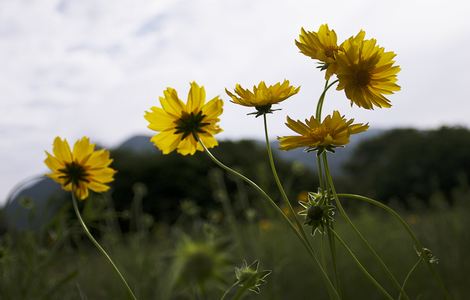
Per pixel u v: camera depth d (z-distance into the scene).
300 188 16.56
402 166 33.53
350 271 4.44
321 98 1.46
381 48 1.52
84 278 3.78
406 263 4.60
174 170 22.58
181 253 0.59
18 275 2.66
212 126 1.58
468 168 31.62
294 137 1.38
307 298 3.91
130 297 1.28
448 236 5.45
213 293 2.54
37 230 2.84
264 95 1.44
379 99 1.50
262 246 3.80
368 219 6.56
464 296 3.61
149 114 1.57
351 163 42.75
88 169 1.75
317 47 1.51
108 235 4.55
